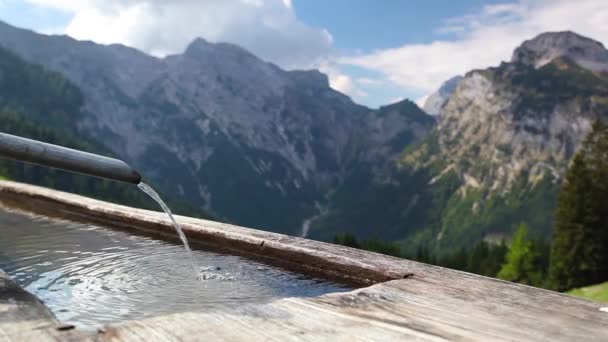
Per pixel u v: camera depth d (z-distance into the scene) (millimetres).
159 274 3090
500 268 72500
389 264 2824
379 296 2076
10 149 1630
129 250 3854
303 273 3162
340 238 81562
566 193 47500
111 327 1542
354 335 1583
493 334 1667
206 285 2867
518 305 2029
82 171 1757
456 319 1808
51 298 2594
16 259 3502
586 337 1675
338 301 1957
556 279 47188
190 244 4105
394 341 1547
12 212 5660
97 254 3682
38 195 6023
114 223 4906
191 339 1465
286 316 1731
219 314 1716
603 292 23984
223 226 4066
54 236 4344
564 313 1941
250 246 3619
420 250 89250
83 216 5270
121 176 1806
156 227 4434
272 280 2957
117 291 2730
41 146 1685
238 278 3021
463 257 89188
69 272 3137
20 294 1872
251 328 1592
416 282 2377
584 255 44875
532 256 53344
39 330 1486
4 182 7062
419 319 1786
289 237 3684
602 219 45938
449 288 2271
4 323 1535
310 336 1550
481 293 2203
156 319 1633
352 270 2900
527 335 1672
